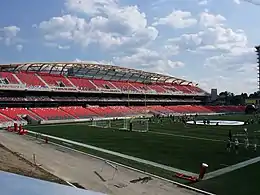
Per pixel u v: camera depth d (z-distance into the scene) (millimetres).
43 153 39844
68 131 69000
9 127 77438
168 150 42750
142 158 36781
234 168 31219
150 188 24281
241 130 71562
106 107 131500
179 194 22703
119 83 153875
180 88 179250
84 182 25969
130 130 71625
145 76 167250
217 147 45594
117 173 29203
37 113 103125
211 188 24172
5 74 116562
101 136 59594
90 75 149000
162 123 93625
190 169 30828
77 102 129250
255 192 23047
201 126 83062
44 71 133750
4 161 31156
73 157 37312
